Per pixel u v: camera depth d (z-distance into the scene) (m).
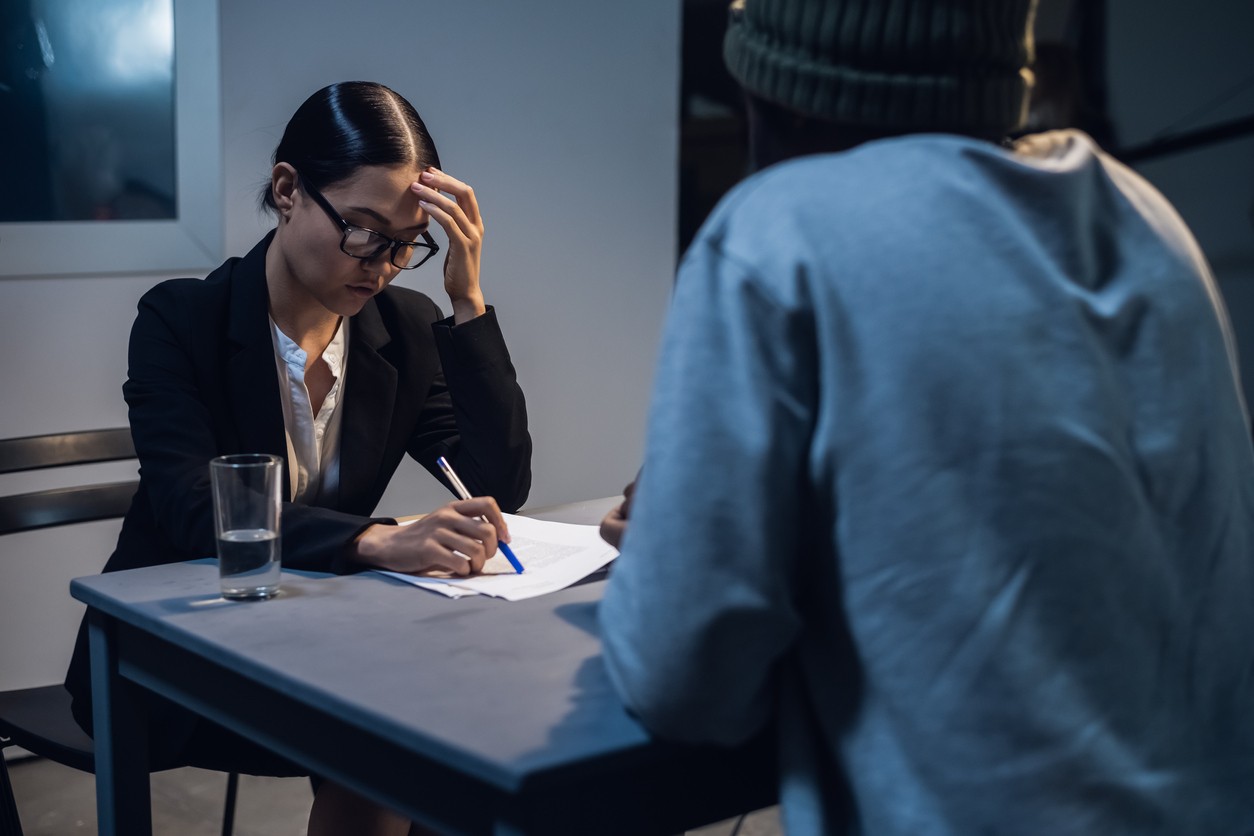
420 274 2.99
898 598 0.77
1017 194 0.80
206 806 2.42
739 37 0.91
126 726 1.27
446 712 0.87
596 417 3.35
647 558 0.78
